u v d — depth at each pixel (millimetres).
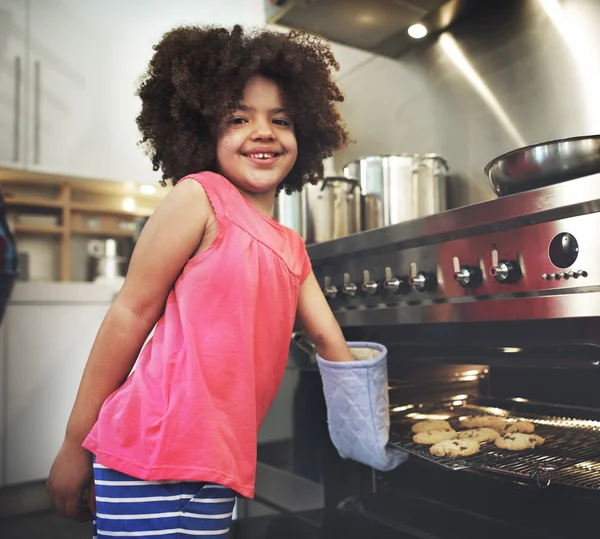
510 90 1527
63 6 2512
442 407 1367
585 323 872
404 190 1553
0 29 2373
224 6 2764
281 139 829
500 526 1105
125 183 2695
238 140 808
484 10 1603
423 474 1297
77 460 773
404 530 1160
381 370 979
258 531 1370
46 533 1856
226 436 706
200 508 709
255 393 773
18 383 2160
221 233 742
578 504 995
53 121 2463
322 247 1330
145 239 749
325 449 1361
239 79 812
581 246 820
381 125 1924
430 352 1161
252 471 733
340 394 987
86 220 2855
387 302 1192
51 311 2246
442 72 1719
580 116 1362
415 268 1117
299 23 1698
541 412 1211
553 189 827
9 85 2379
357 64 2018
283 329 803
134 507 699
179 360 718
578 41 1373
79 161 2518
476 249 994
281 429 1507
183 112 858
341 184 1615
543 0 1452
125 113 2641
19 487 2129
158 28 2721
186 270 750
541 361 959
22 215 2703
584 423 1117
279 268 787
